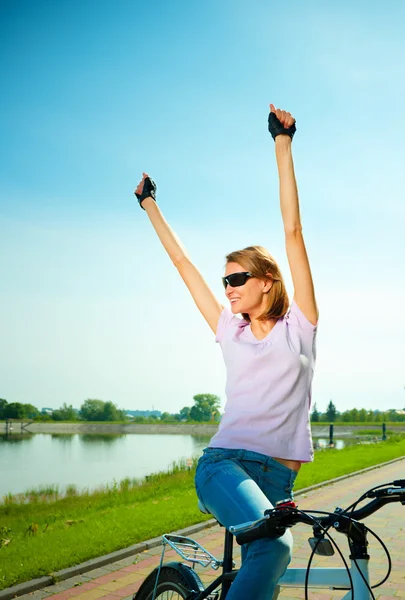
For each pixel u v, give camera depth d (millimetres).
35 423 121500
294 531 7504
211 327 2795
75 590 5039
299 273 2461
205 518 7988
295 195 2508
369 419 111000
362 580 2082
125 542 6465
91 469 28359
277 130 2547
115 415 135000
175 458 36750
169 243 3045
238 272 2541
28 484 21609
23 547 6348
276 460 2359
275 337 2428
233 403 2434
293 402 2381
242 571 2057
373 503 2096
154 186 3186
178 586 2729
